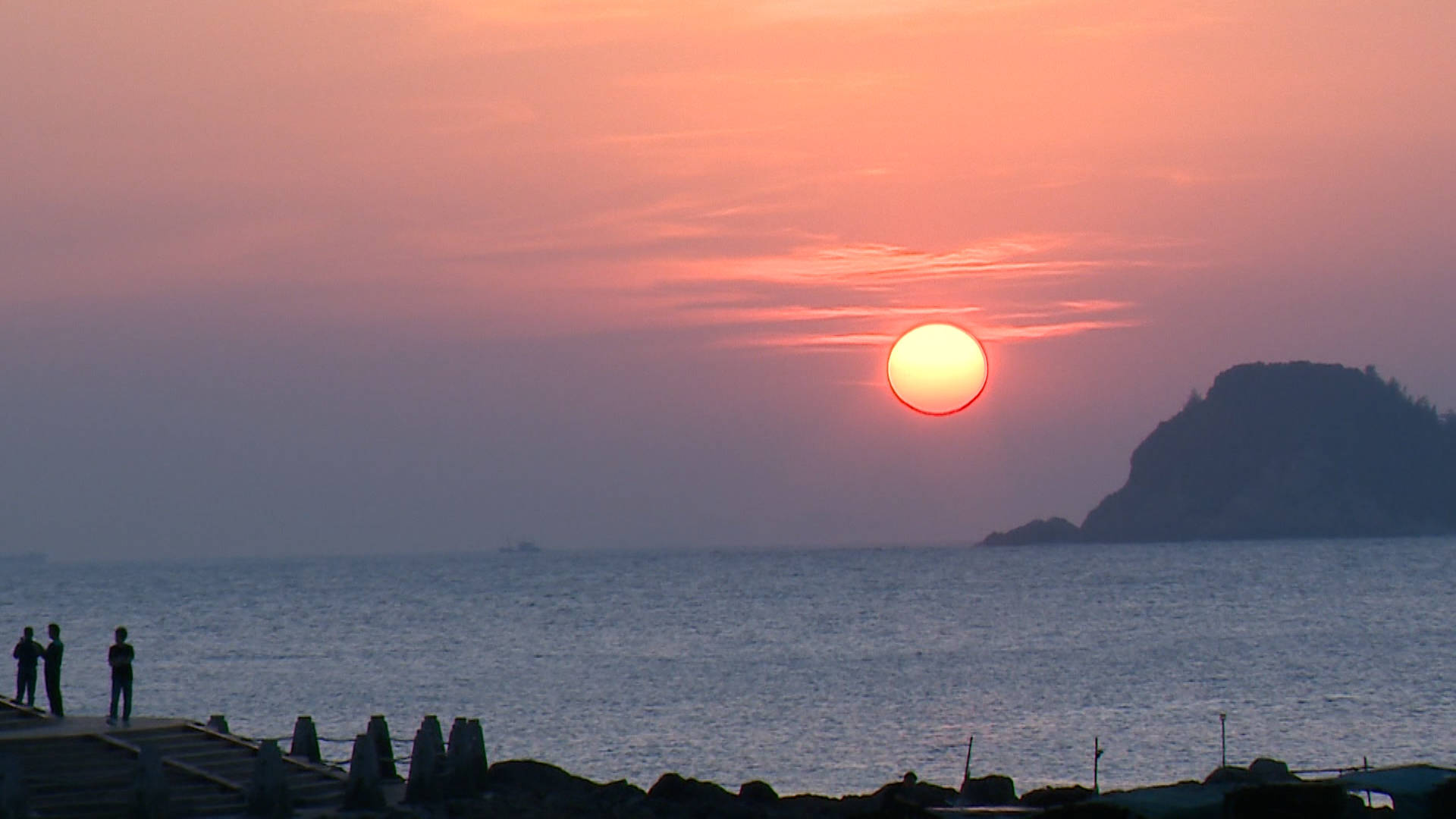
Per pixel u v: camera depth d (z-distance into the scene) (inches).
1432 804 5118.1
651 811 5733.3
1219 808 5007.4
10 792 4650.6
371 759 5438.0
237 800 5177.2
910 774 6594.5
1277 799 4840.1
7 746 5329.7
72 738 5502.0
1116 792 5472.4
